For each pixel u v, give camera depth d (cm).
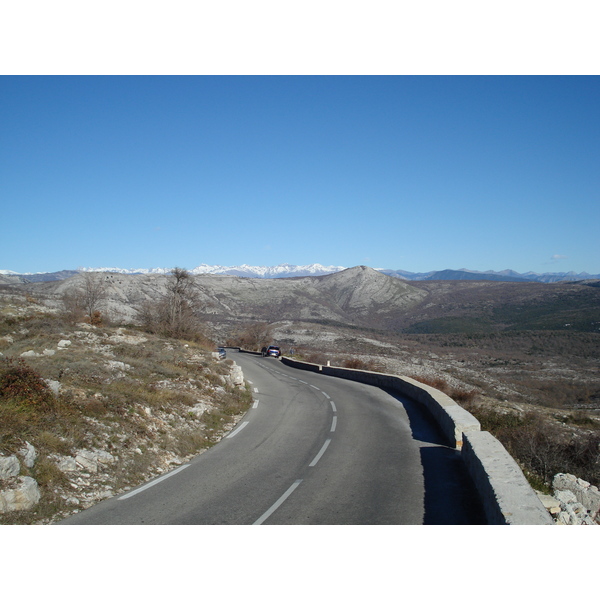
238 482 746
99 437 839
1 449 647
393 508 618
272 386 2302
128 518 593
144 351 1975
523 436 1281
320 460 888
